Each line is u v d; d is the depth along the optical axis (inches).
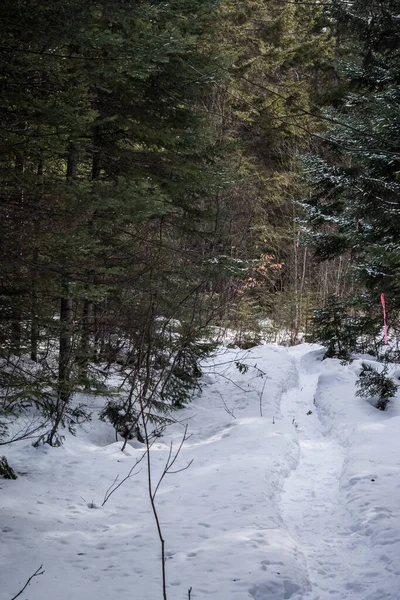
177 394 530.6
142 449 425.1
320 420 536.1
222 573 227.1
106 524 290.7
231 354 751.1
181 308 511.5
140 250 471.2
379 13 505.0
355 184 544.4
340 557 260.5
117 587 219.5
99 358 449.4
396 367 639.8
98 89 417.7
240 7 979.9
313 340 807.1
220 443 434.3
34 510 300.8
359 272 492.7
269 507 300.2
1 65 280.5
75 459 386.9
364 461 379.6
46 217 303.7
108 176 465.7
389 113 450.0
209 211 545.6
